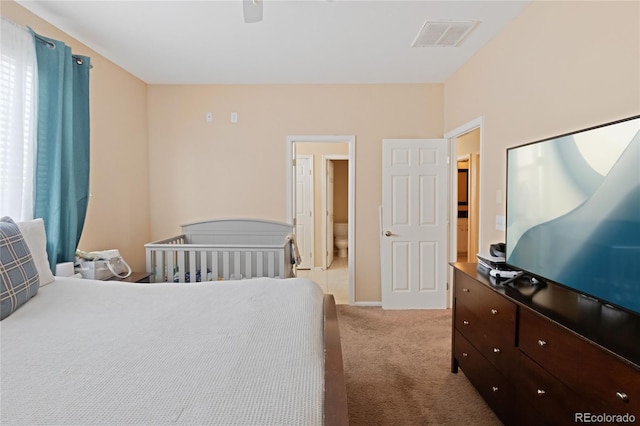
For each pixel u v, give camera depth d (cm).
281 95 387
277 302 166
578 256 146
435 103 387
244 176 391
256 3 174
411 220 384
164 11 233
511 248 198
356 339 300
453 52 303
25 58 213
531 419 150
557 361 132
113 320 145
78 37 271
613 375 106
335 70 346
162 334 130
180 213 392
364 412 199
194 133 388
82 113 260
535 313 143
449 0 221
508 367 168
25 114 216
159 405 85
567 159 152
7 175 206
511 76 249
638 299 119
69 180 244
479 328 201
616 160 127
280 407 84
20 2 221
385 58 316
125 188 341
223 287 191
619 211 126
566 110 194
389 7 229
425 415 196
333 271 586
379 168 392
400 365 254
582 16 182
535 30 221
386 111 389
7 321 143
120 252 332
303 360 109
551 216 163
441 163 382
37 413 82
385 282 385
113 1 220
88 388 93
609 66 165
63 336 128
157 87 385
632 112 154
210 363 106
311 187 595
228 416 81
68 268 235
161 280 302
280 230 387
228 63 326
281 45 287
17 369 103
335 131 390
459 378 236
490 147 281
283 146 389
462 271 224
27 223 190
